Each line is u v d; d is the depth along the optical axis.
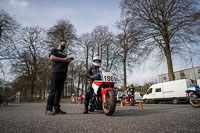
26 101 28.89
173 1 16.70
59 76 3.72
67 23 25.69
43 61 25.77
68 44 25.25
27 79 27.61
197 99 6.50
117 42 22.33
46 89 27.33
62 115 3.42
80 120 2.58
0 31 17.88
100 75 4.07
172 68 17.41
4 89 29.53
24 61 24.19
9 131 1.69
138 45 18.33
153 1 17.55
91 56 27.80
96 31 27.70
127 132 1.70
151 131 1.74
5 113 3.92
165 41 17.72
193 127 1.94
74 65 26.05
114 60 25.72
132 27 18.78
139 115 3.41
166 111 4.45
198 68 27.88
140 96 20.92
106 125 2.11
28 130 1.75
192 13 15.93
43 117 2.96
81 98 18.84
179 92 15.79
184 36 16.27
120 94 19.67
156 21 18.03
